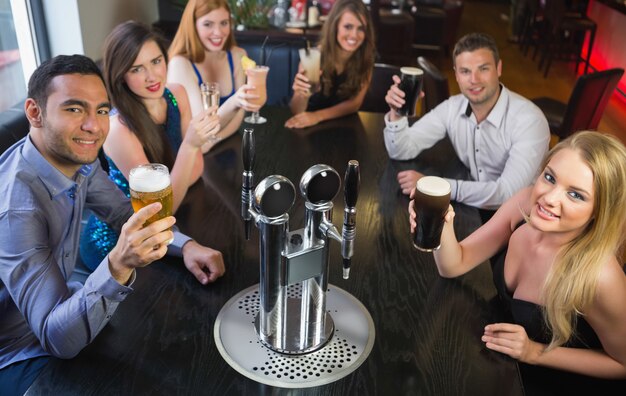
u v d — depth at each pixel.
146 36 1.99
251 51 4.05
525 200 1.67
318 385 1.21
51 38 3.38
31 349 1.54
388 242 1.75
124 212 1.78
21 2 3.16
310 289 1.34
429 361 1.29
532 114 2.29
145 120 2.06
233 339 1.32
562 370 1.51
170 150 2.20
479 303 1.50
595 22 6.77
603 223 1.36
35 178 1.43
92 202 1.73
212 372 1.23
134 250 1.19
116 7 3.84
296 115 2.77
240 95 2.39
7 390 1.47
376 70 3.26
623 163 1.33
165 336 1.33
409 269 1.62
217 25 2.79
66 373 1.21
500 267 1.74
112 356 1.26
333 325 1.38
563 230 1.41
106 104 1.41
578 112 3.67
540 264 1.54
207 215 1.87
